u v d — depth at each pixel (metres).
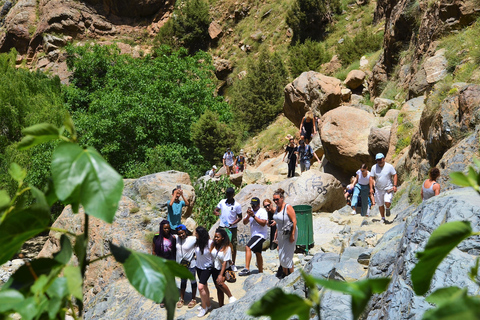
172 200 9.85
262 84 31.70
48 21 45.62
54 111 24.91
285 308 0.58
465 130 9.32
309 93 20.31
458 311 0.40
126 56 33.00
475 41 12.63
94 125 24.36
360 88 23.98
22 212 0.67
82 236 0.71
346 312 4.70
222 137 26.06
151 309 8.05
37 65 44.47
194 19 45.19
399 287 4.13
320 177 12.65
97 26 47.12
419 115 13.51
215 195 14.22
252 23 43.84
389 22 21.81
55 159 0.66
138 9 48.72
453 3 14.55
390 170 9.31
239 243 11.22
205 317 7.34
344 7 37.00
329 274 6.01
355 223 10.49
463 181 0.61
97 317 9.34
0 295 0.65
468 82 10.60
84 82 32.94
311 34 37.00
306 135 19.03
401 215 9.12
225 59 42.41
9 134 24.14
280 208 7.26
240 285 8.38
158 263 0.75
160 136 25.45
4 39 48.44
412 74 17.30
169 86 27.62
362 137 15.66
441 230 0.68
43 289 0.65
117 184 0.66
